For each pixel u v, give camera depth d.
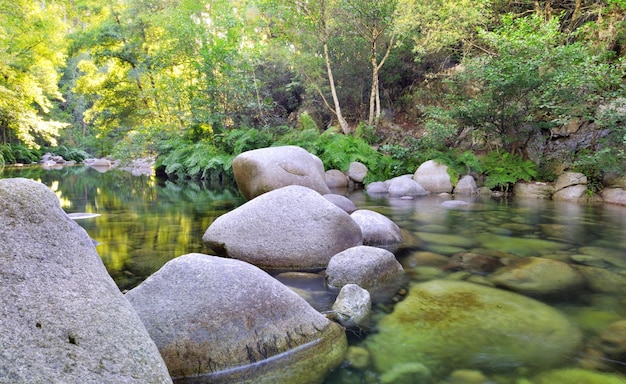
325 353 2.02
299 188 4.12
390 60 13.93
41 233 1.47
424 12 10.70
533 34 8.09
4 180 1.56
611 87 7.55
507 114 8.98
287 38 14.23
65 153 28.72
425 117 12.42
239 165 7.27
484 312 2.50
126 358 1.25
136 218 6.12
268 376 1.83
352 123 15.79
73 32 19.81
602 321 2.39
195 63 15.07
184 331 1.89
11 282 1.26
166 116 17.52
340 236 3.83
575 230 5.18
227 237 3.82
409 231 5.10
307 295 2.86
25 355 1.10
